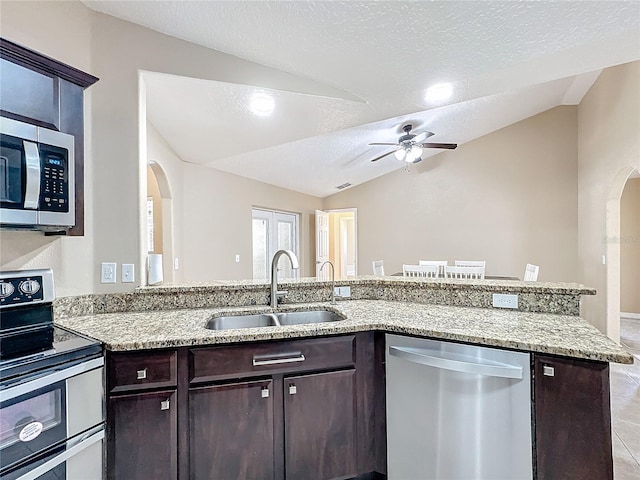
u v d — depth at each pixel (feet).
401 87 8.42
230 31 6.49
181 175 13.25
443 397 5.10
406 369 5.40
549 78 8.05
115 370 4.58
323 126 10.69
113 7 6.14
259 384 5.09
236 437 5.01
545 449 4.45
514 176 19.65
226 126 10.41
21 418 3.67
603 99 14.40
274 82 7.75
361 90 8.55
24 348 4.18
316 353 5.33
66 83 4.97
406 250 22.43
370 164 19.89
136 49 6.56
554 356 4.42
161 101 8.63
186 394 4.83
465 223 20.80
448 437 5.07
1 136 4.29
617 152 13.03
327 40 6.57
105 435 4.52
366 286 7.85
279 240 20.86
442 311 6.50
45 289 5.35
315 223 23.07
